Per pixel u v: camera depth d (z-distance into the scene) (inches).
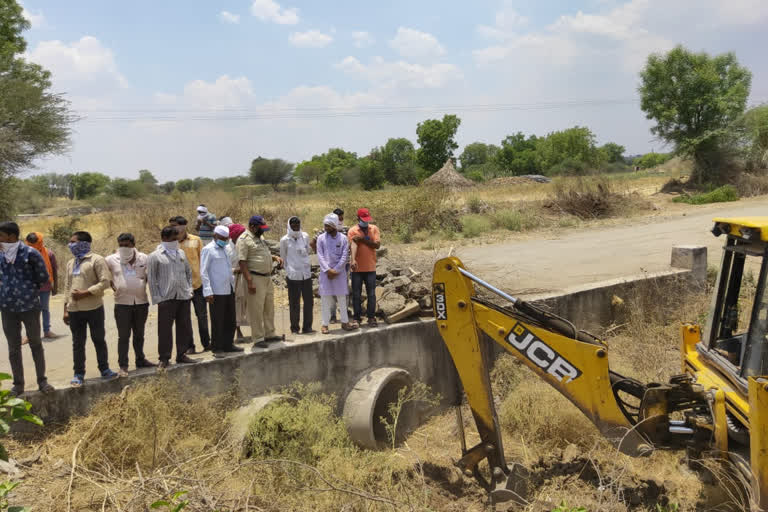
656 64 1379.2
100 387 247.9
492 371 354.9
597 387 204.7
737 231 203.8
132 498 196.7
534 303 376.5
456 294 223.6
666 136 1407.5
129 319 257.1
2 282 231.8
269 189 1595.7
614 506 208.1
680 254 482.0
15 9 1093.1
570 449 259.6
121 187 1998.0
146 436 233.0
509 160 3444.9
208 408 258.8
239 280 315.9
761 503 169.8
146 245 670.5
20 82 892.6
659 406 206.4
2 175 890.1
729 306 218.1
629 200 1051.9
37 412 237.1
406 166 2412.6
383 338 323.9
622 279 446.9
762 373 183.3
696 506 215.0
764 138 1349.7
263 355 284.0
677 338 404.8
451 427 317.4
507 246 672.4
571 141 2871.6
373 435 285.7
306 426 251.8
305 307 318.7
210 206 760.3
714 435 197.3
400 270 399.9
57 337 346.0
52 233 829.2
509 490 219.6
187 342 272.2
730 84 1380.4
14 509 135.0
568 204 989.8
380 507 216.1
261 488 220.1
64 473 213.9
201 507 195.2
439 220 788.6
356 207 751.1
